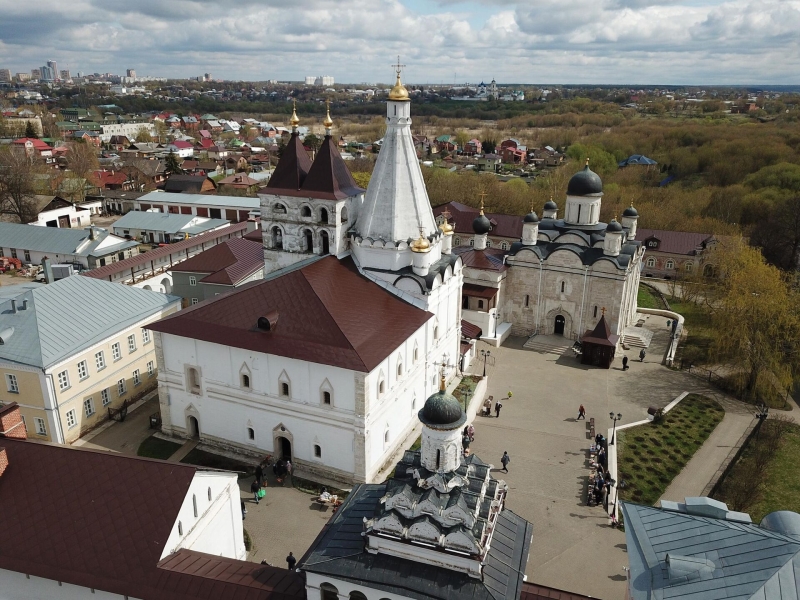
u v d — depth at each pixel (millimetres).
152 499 31797
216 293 77062
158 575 29812
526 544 30500
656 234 113938
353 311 50875
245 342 48750
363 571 27969
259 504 46500
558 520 46000
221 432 53156
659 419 60750
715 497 48969
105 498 31938
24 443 33906
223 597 29328
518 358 76000
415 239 56594
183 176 171875
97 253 101250
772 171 161250
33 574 30453
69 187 155250
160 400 54656
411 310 54625
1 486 32688
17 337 51750
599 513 46906
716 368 73500
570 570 40906
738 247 91250
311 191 57531
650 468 52688
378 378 48188
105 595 30516
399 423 54094
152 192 154250
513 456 54531
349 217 59094
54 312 54625
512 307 82875
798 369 66375
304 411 48750
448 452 28547
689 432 58750
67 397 52719
